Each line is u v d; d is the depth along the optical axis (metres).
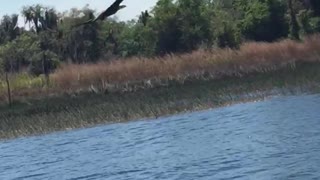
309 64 45.91
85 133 34.25
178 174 20.17
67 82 47.69
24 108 44.34
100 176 21.64
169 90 43.16
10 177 23.36
